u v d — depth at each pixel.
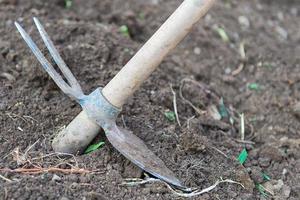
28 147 2.02
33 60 2.29
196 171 2.04
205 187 2.00
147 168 1.92
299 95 2.65
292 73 2.81
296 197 2.10
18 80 2.29
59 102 2.21
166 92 2.39
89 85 2.32
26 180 1.86
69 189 1.86
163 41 1.82
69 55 2.39
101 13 2.98
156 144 2.10
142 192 1.91
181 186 1.95
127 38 2.73
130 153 1.92
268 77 2.78
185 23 1.79
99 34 2.60
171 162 2.05
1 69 2.35
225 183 2.03
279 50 3.00
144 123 2.18
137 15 3.02
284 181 2.16
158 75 2.49
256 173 2.13
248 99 2.63
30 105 2.18
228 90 2.67
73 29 2.58
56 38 2.52
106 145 2.03
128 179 1.95
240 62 2.87
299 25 3.34
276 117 2.52
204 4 1.77
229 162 2.13
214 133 2.30
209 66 2.79
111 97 1.89
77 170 1.94
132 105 2.25
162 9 3.08
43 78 2.26
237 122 2.46
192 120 2.28
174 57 2.74
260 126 2.48
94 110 1.90
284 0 3.53
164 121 2.24
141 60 1.84
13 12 2.70
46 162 1.96
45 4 2.86
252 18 3.25
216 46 2.93
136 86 1.89
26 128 2.09
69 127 1.96
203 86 2.59
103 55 2.45
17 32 2.53
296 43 3.14
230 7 3.30
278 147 2.31
